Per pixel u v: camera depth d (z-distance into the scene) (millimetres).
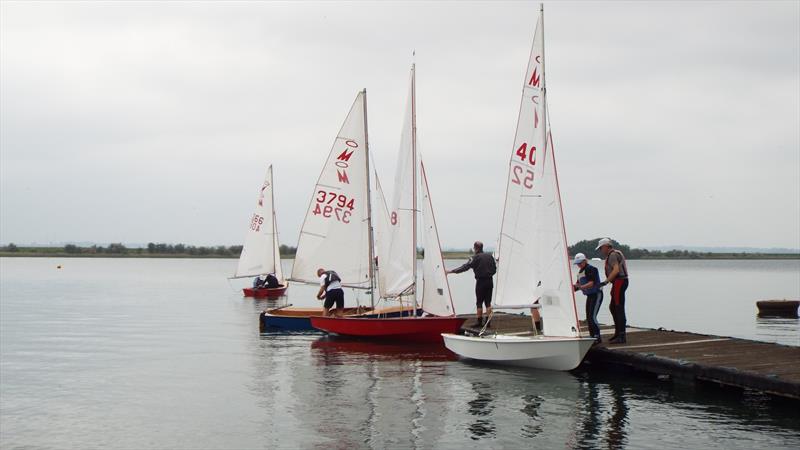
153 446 12609
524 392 16484
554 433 13203
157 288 64750
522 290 19703
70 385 17797
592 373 18703
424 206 23906
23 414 14859
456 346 21250
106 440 12977
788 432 13117
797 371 15188
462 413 14625
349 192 28141
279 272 52188
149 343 25562
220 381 18125
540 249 18562
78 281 77250
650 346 19125
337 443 12672
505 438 12914
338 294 26641
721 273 122438
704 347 18938
